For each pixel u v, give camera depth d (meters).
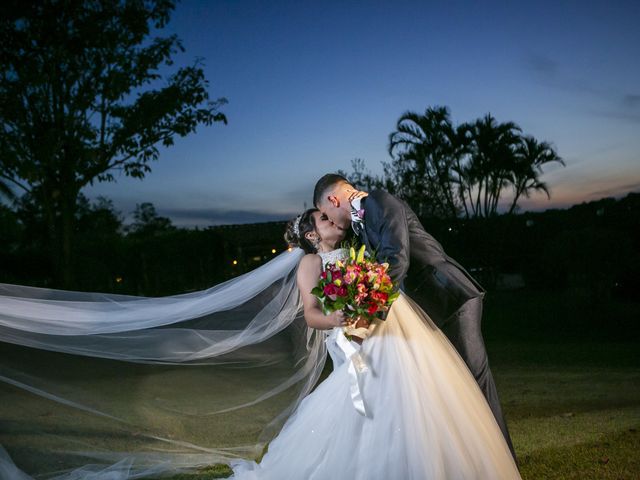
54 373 5.17
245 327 3.90
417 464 2.62
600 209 20.20
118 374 5.96
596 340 10.25
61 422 4.71
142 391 5.39
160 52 14.63
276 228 31.58
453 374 2.93
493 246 21.58
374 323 2.95
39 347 3.61
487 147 21.58
